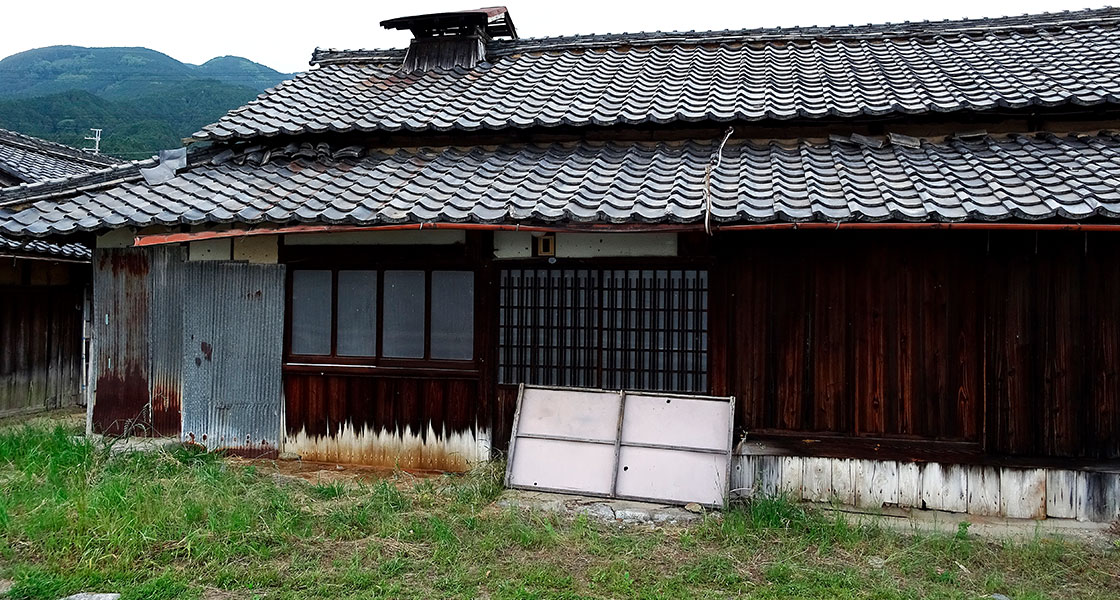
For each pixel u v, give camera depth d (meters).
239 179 7.50
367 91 9.38
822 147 7.31
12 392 11.41
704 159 7.21
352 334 7.52
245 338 7.70
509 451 6.71
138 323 7.96
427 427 7.34
